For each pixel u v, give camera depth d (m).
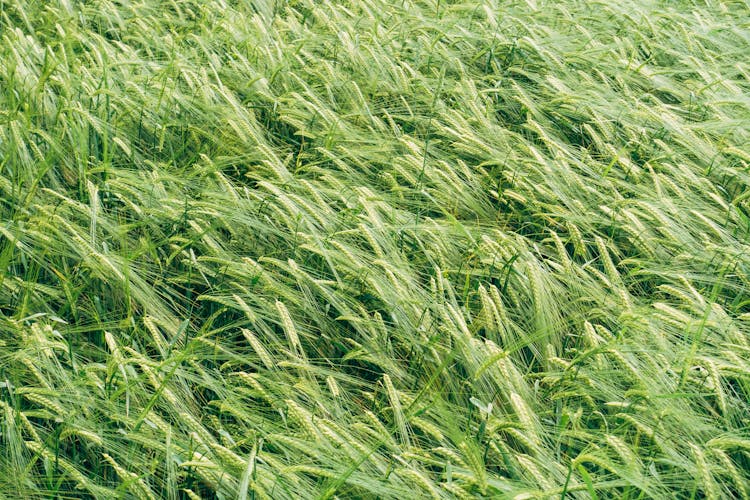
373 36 4.67
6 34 4.59
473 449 1.84
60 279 2.70
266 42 4.79
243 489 1.69
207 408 2.25
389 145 3.68
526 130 4.03
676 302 2.71
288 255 2.92
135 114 3.85
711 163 3.40
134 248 2.96
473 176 3.45
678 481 1.92
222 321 2.68
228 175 3.66
